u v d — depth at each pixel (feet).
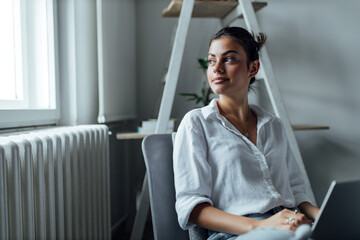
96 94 6.47
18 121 4.45
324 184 7.43
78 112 5.84
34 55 5.37
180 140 3.34
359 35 7.15
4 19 4.87
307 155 7.50
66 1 5.65
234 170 3.22
